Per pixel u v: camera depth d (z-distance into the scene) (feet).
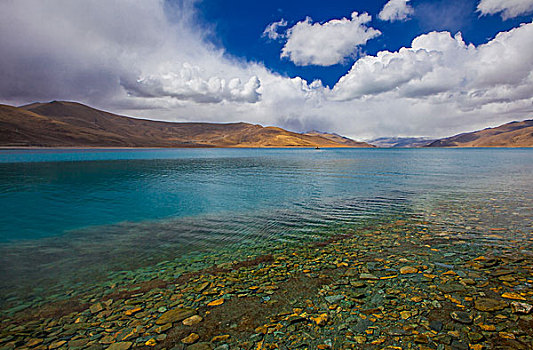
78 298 24.03
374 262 30.60
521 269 27.84
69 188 93.09
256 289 25.02
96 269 30.22
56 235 43.45
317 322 19.83
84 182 108.17
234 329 19.21
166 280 27.30
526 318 19.47
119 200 72.43
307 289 24.80
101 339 18.40
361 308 21.49
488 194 73.87
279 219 51.60
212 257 33.30
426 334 18.12
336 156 361.92
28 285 26.58
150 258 33.27
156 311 21.72
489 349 16.46
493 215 51.19
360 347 17.13
